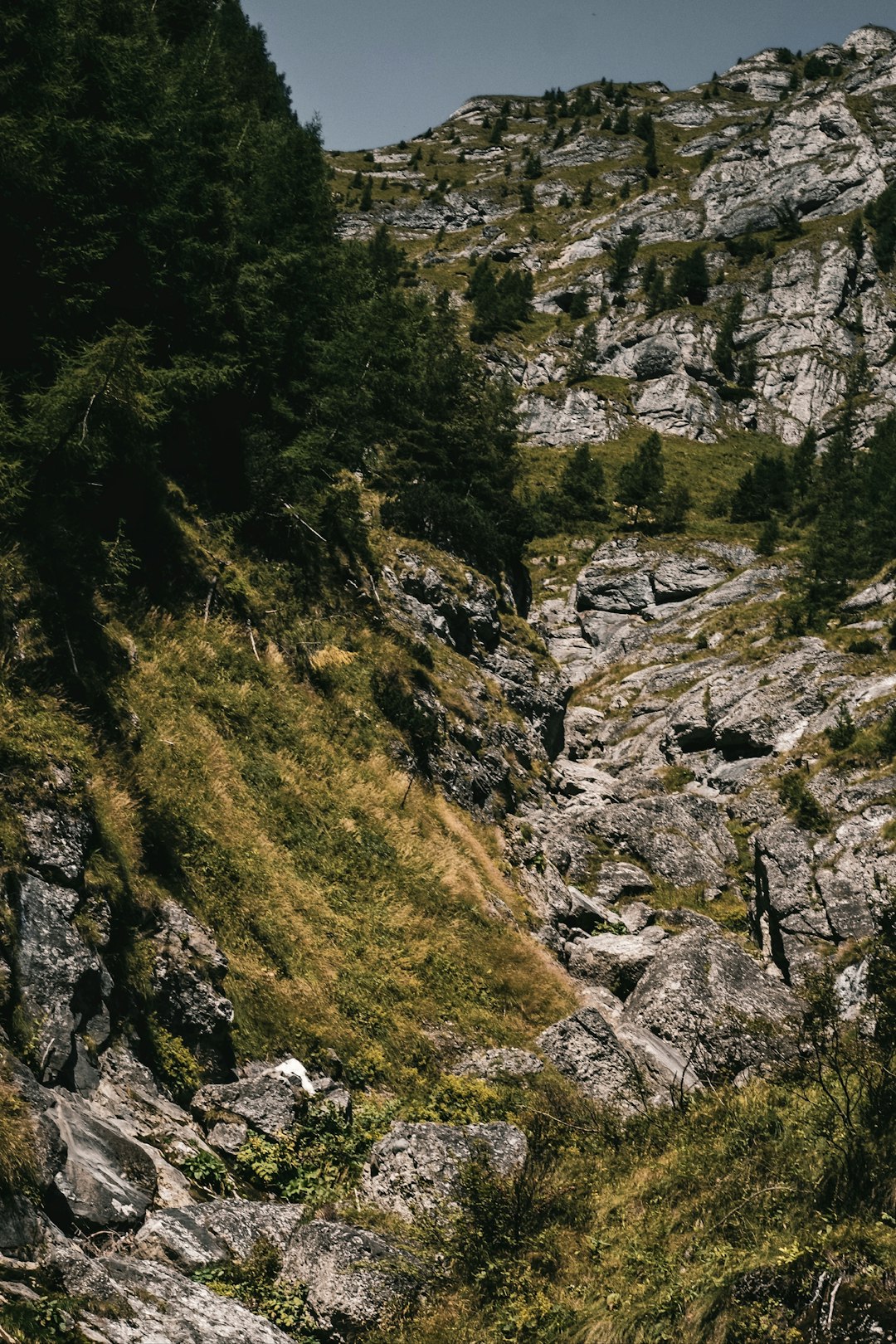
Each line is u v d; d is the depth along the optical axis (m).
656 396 140.50
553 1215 12.55
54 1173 10.33
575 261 189.00
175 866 18.70
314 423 37.59
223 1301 9.70
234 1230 11.30
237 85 57.81
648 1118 15.67
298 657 30.31
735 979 26.62
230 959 18.42
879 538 74.88
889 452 100.50
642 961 28.78
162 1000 15.40
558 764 53.31
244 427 34.31
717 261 171.75
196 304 32.16
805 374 149.25
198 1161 12.77
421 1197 12.55
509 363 149.50
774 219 180.38
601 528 100.75
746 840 46.00
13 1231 9.28
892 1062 12.67
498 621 49.34
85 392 21.28
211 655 26.36
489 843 32.56
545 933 29.28
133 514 26.48
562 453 125.81
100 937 14.30
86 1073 12.81
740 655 66.81
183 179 33.03
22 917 12.95
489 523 52.94
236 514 31.95
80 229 26.78
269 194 39.56
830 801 44.62
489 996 23.91
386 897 24.55
